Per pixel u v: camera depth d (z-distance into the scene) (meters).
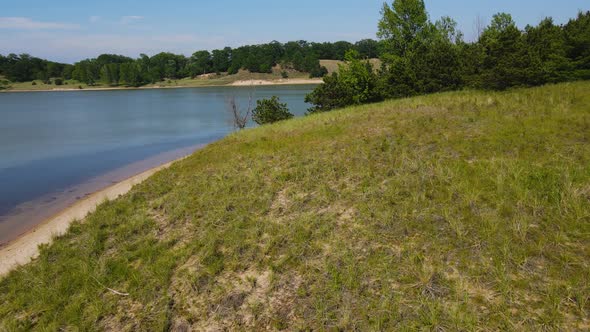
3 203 14.23
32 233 10.74
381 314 4.14
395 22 30.31
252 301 4.77
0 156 24.22
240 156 11.06
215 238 6.23
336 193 7.11
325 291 4.64
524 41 18.61
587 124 8.57
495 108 11.48
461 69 21.91
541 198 5.66
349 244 5.44
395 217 5.86
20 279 6.18
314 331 4.16
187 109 58.25
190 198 8.24
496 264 4.48
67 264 6.30
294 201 7.14
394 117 12.39
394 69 24.27
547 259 4.48
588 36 18.52
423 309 4.11
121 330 4.67
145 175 17.58
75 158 23.36
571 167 6.45
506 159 7.16
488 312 3.92
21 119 47.28
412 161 7.84
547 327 3.61
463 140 8.68
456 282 4.37
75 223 8.38
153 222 7.44
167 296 5.09
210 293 5.04
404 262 4.86
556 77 17.81
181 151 25.30
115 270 5.86
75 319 4.90
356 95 24.48
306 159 9.41
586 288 3.95
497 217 5.37
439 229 5.39
